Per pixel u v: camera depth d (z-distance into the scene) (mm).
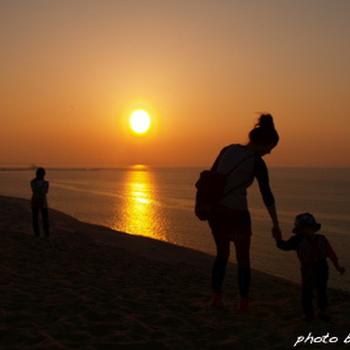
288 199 67938
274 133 5348
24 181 128375
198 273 9531
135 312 5504
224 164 5406
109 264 9461
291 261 18734
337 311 5805
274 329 4949
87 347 4234
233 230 5445
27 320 4977
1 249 9938
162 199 61688
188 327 4977
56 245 11414
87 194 71562
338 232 30281
